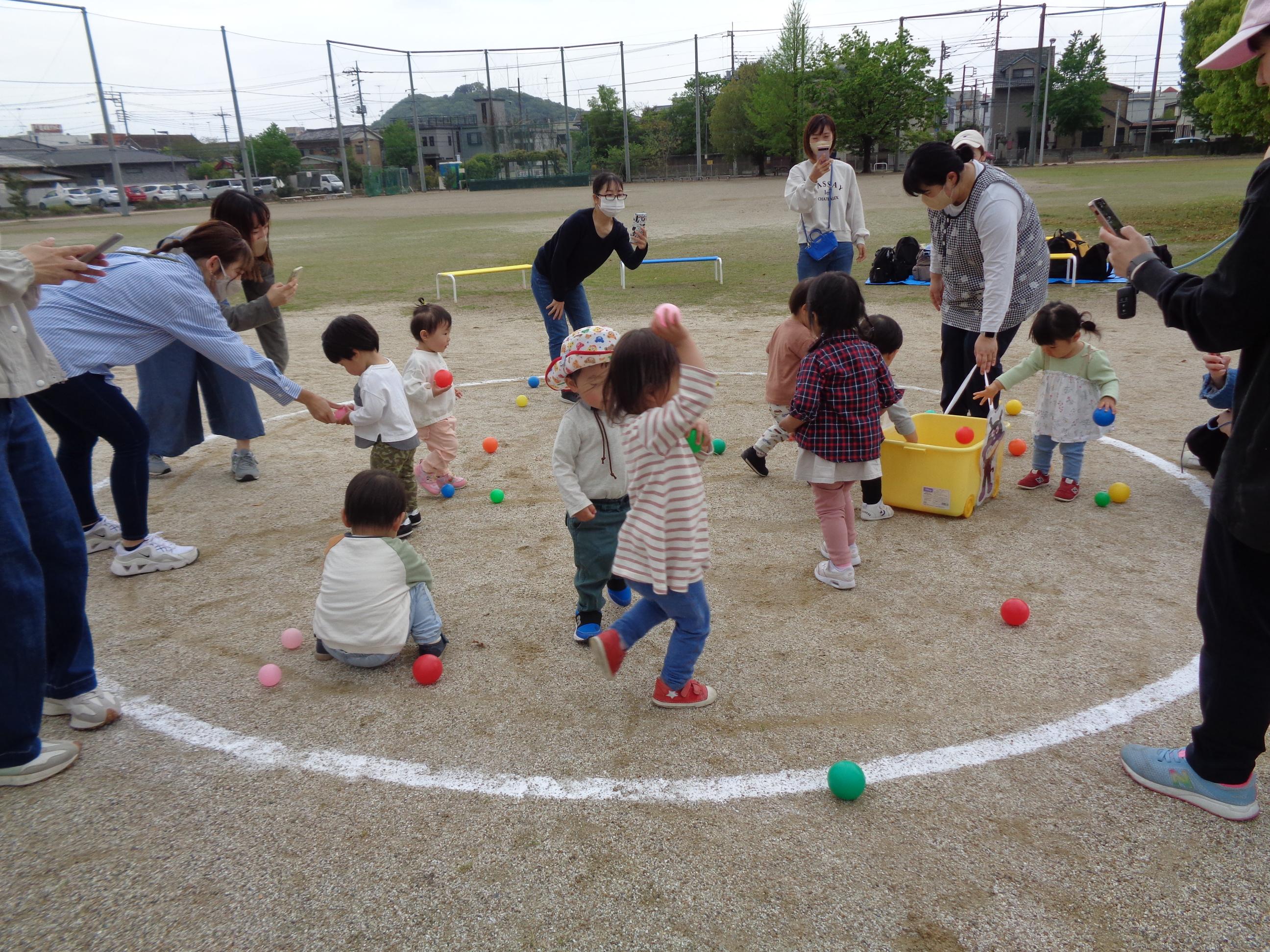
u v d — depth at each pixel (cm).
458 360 1015
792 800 276
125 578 461
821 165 712
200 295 429
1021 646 368
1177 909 229
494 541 499
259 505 569
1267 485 221
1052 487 561
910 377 847
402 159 8606
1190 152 6150
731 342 1048
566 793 282
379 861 254
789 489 568
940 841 256
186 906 239
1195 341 241
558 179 6272
